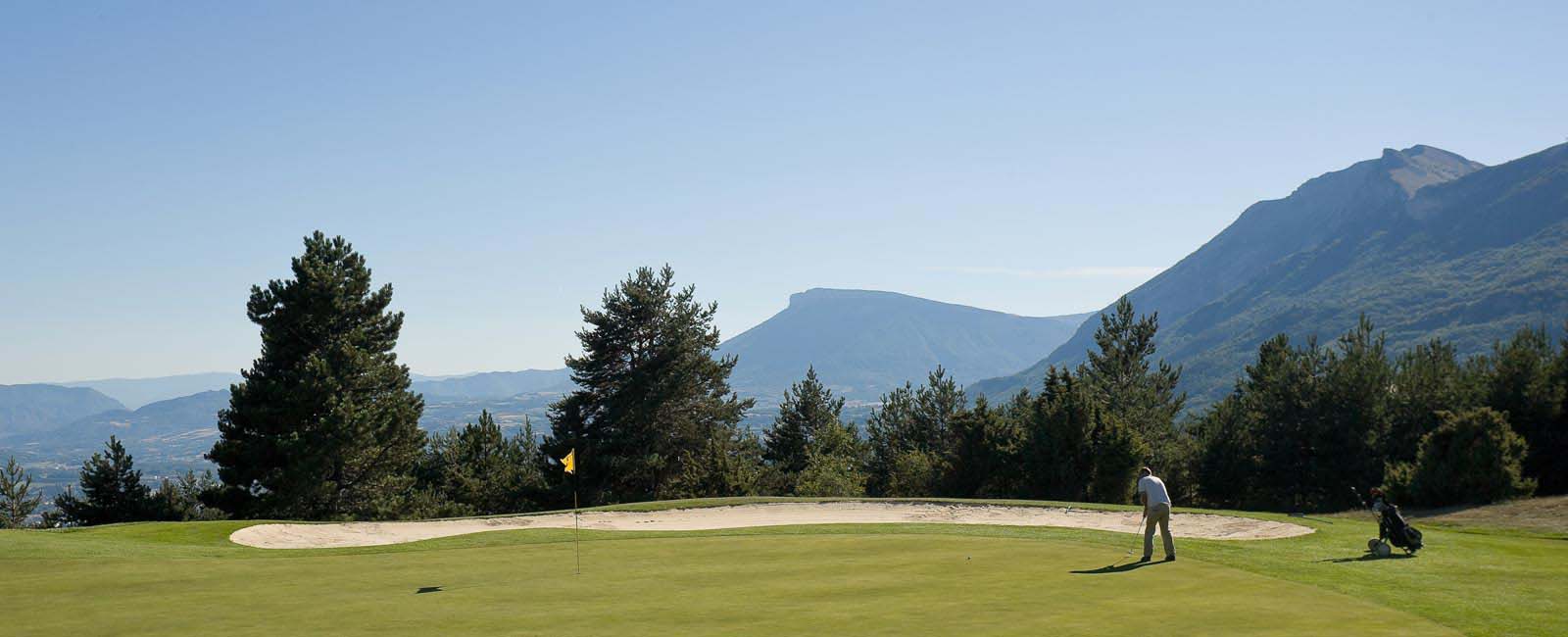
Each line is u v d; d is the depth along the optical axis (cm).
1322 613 1315
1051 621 1276
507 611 1419
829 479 5712
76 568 1877
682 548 2167
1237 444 4759
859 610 1385
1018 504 3131
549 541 2347
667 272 6612
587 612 1396
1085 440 4541
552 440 6369
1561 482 3756
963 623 1274
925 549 2072
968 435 5106
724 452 5875
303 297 5269
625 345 6450
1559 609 1344
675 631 1257
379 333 5669
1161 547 2016
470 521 2864
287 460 4959
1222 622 1259
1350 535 2166
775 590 1570
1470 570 1675
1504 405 3947
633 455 6150
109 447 5597
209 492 5100
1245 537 2330
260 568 1884
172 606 1484
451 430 7175
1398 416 4409
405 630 1287
